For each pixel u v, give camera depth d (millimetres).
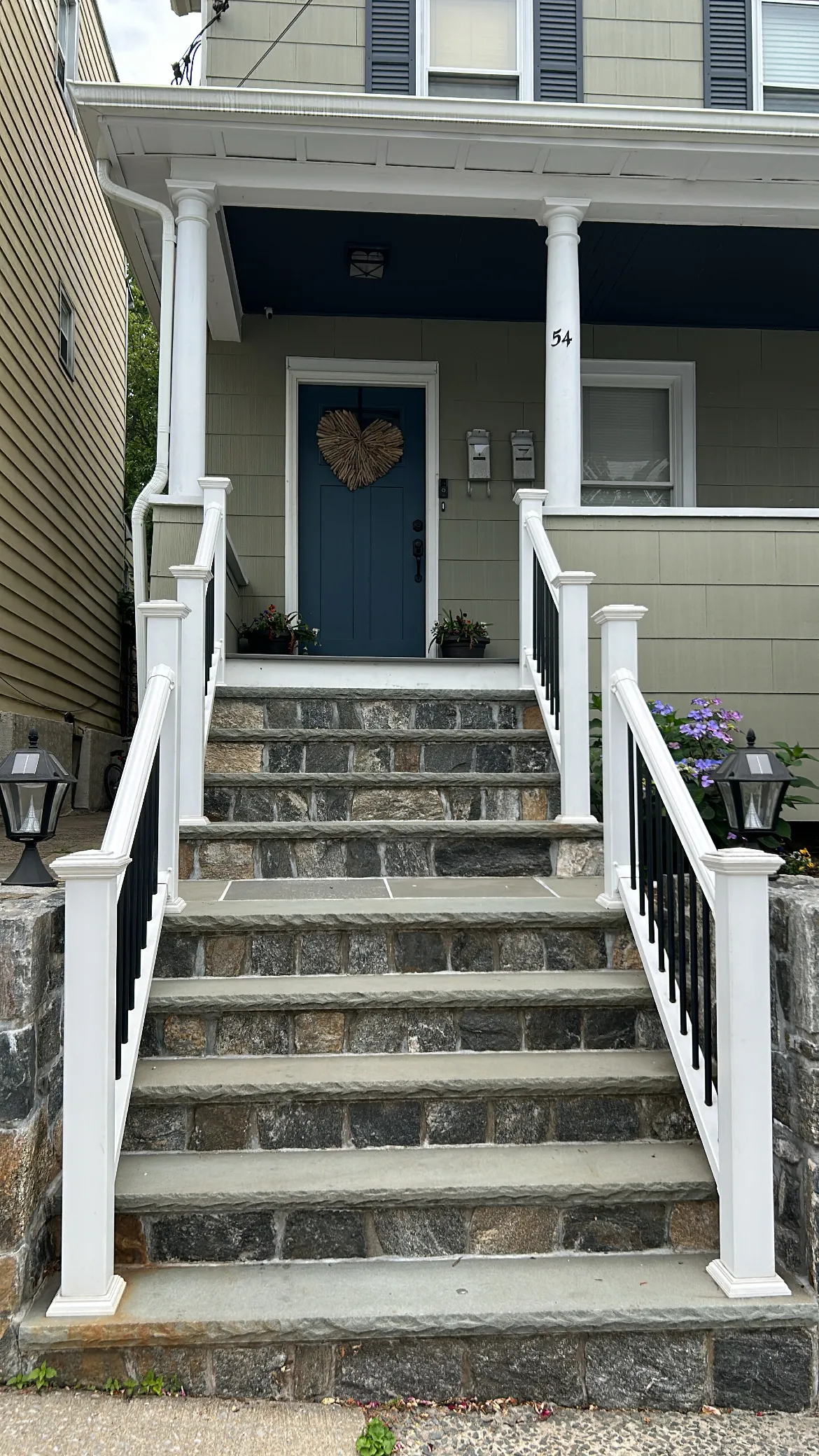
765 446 6359
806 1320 2014
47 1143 2117
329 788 3703
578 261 5250
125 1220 2168
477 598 6207
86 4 8664
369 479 6250
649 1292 2059
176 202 4840
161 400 5012
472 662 4840
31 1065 2006
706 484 6312
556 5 5637
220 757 3891
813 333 6441
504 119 4645
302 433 6242
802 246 5434
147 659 3033
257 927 2793
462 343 6238
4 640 6410
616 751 3016
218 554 4254
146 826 2674
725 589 4809
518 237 5355
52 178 7625
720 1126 2145
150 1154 2369
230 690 4164
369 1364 1976
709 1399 2006
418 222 5195
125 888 2328
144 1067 2506
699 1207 2258
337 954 2840
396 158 4801
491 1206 2219
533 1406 1983
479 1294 2045
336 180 4867
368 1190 2186
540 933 2891
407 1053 2633
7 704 6504
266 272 5656
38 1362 1948
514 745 3990
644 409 6422
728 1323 1999
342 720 4234
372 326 6188
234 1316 1960
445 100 4648
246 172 4816
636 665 3078
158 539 4621
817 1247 2061
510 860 3504
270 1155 2373
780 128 4902
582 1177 2256
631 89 5652
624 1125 2465
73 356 8375
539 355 6281
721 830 3930
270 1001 2578
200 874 3404
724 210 5062
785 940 2203
